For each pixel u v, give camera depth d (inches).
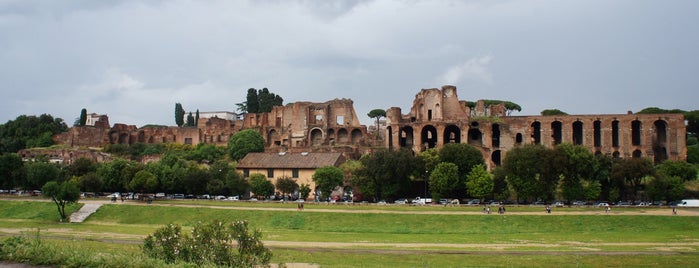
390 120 7381.9
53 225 3976.4
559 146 5211.6
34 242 1609.3
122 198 5147.6
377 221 3811.5
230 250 1750.7
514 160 4992.6
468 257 2389.3
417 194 5511.8
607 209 4163.4
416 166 5241.1
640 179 5182.1
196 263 1657.2
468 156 5433.1
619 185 5103.3
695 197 5103.3
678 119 6560.0
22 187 6176.2
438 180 4987.7
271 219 3976.4
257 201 5137.8
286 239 3058.6
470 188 4972.9
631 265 2214.6
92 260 1465.3
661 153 6786.4
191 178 5590.6
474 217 3836.1
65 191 4320.9
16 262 1465.3
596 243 2901.1
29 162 6432.1
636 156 6688.0
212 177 5689.0
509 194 5147.6
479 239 3129.9
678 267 2180.1
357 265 2171.5
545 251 2566.4
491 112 7706.7
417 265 2190.0
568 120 6889.8
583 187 5049.2
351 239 3090.6
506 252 2529.5
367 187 5137.8
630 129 6722.4
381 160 5172.2
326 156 5979.3
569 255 2433.6
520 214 3932.1
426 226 3693.4
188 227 3914.9
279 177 5777.6
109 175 5866.1
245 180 5723.4
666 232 3452.3
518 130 7003.0
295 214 4020.7
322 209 4279.0
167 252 1710.1
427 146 7244.1
